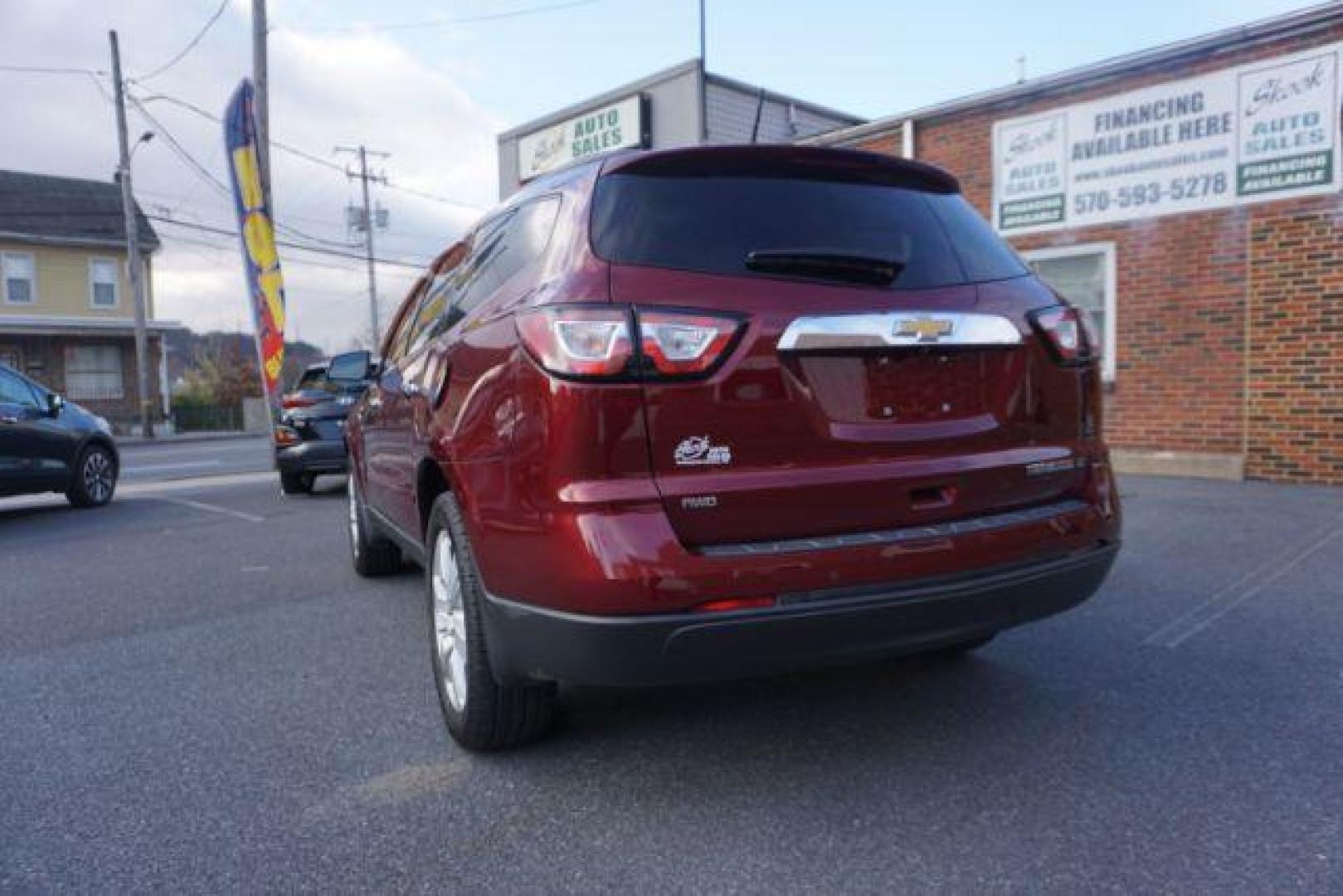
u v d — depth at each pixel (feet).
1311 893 7.47
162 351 108.99
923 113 36.22
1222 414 29.89
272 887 8.02
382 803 9.50
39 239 100.94
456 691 10.73
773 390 8.54
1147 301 31.19
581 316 8.36
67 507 34.81
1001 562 9.24
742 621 8.16
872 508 8.82
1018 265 10.55
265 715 12.06
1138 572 17.71
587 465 8.25
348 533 26.12
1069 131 32.63
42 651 15.17
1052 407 10.01
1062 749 10.25
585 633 8.21
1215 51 29.12
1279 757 9.91
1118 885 7.64
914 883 7.77
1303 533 20.74
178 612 17.51
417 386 12.57
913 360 9.17
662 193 9.22
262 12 49.34
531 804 9.39
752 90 53.47
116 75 91.86
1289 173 28.04
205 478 47.11
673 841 8.57
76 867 8.41
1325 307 27.61
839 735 10.81
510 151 63.05
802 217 9.47
